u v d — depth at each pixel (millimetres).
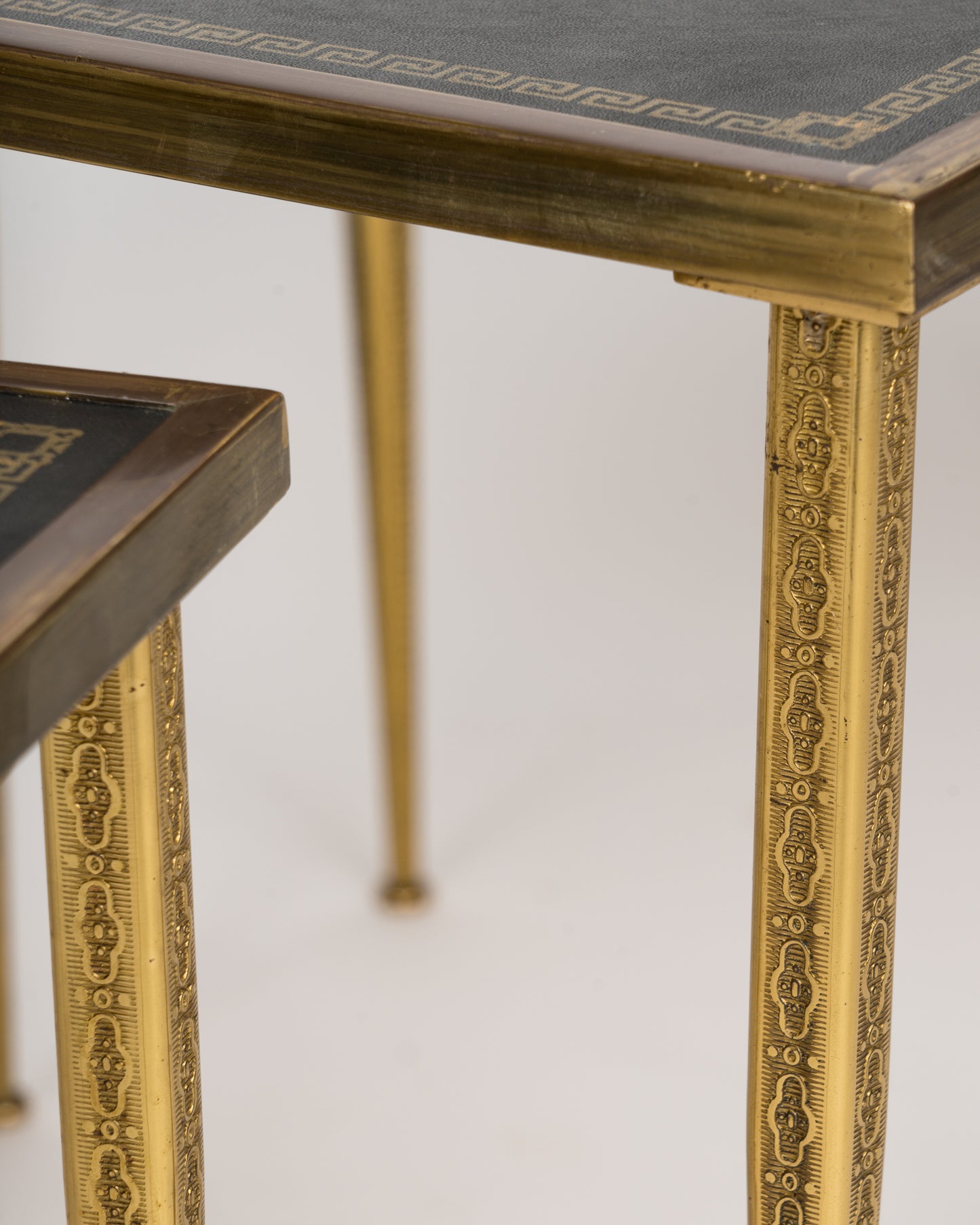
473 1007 2768
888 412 1641
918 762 3104
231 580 3588
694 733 3238
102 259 4000
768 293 1581
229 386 1454
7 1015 2594
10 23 1865
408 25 1885
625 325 4000
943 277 1552
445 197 1685
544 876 2977
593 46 1827
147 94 1775
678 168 1573
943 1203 2416
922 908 2859
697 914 2902
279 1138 2582
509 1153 2549
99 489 1332
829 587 1692
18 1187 2486
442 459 3730
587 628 3436
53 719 1240
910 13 1915
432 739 3225
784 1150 1911
